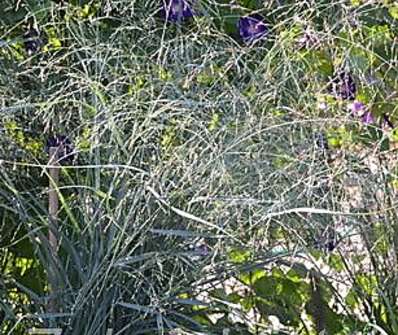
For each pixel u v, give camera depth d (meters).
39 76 1.99
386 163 2.00
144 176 1.83
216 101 1.90
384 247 2.00
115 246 1.79
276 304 2.11
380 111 2.16
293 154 1.90
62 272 1.84
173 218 1.83
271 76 1.97
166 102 1.93
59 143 2.01
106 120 1.85
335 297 2.03
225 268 1.84
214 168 1.78
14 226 2.05
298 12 2.11
